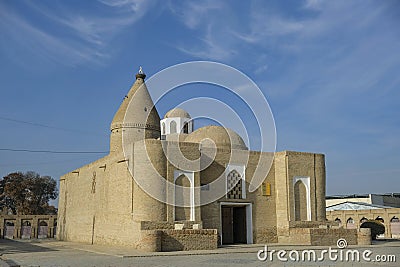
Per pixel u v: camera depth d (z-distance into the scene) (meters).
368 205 55.22
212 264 15.10
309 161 29.72
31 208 61.91
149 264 15.36
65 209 38.00
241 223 28.50
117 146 30.73
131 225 24.34
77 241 33.72
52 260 17.47
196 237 22.41
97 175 30.67
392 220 48.16
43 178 65.38
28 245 29.75
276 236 28.59
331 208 58.47
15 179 63.19
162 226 23.67
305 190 29.28
